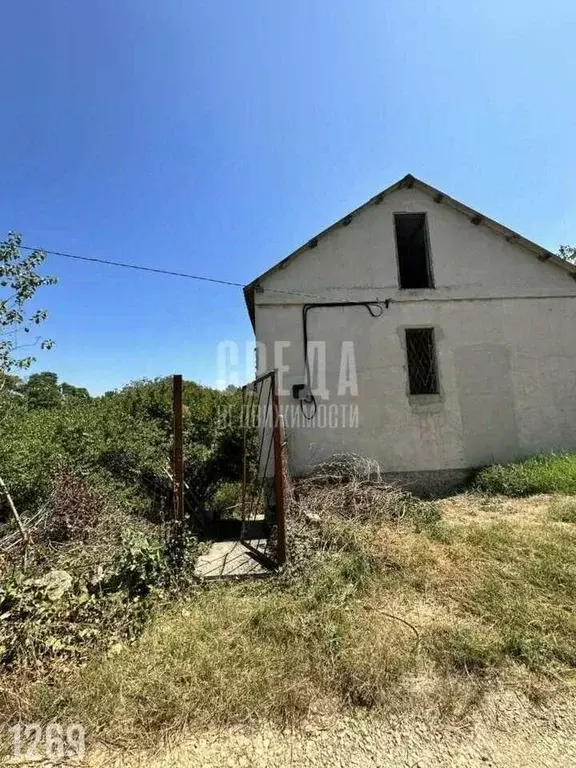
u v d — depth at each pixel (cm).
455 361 753
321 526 449
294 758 188
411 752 190
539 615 287
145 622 294
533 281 782
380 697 220
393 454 723
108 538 424
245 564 413
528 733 199
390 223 777
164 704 215
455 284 769
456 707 213
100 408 904
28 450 543
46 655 257
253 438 738
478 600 311
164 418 914
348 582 344
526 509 551
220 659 249
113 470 614
